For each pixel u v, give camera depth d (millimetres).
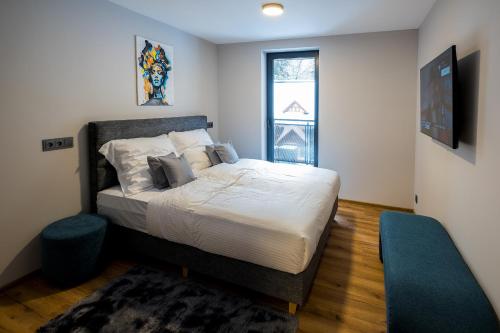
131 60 3266
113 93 3088
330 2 2930
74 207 2799
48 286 2381
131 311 2076
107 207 2773
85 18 2744
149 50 3484
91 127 2809
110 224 2688
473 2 1829
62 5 2547
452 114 1911
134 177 2795
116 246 2795
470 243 1780
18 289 2344
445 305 1463
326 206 2602
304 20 3498
